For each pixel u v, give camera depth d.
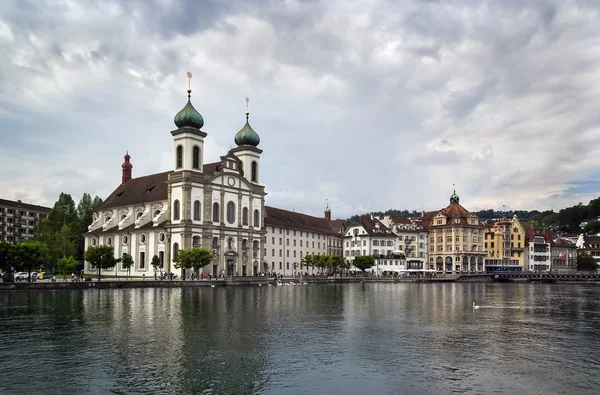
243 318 55.38
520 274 199.75
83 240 178.50
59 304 67.88
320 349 39.06
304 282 144.62
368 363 34.91
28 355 36.44
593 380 31.14
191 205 142.12
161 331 46.16
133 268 151.50
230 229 151.38
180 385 29.75
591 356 37.41
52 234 163.12
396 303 77.06
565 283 189.50
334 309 66.19
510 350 39.41
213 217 147.62
